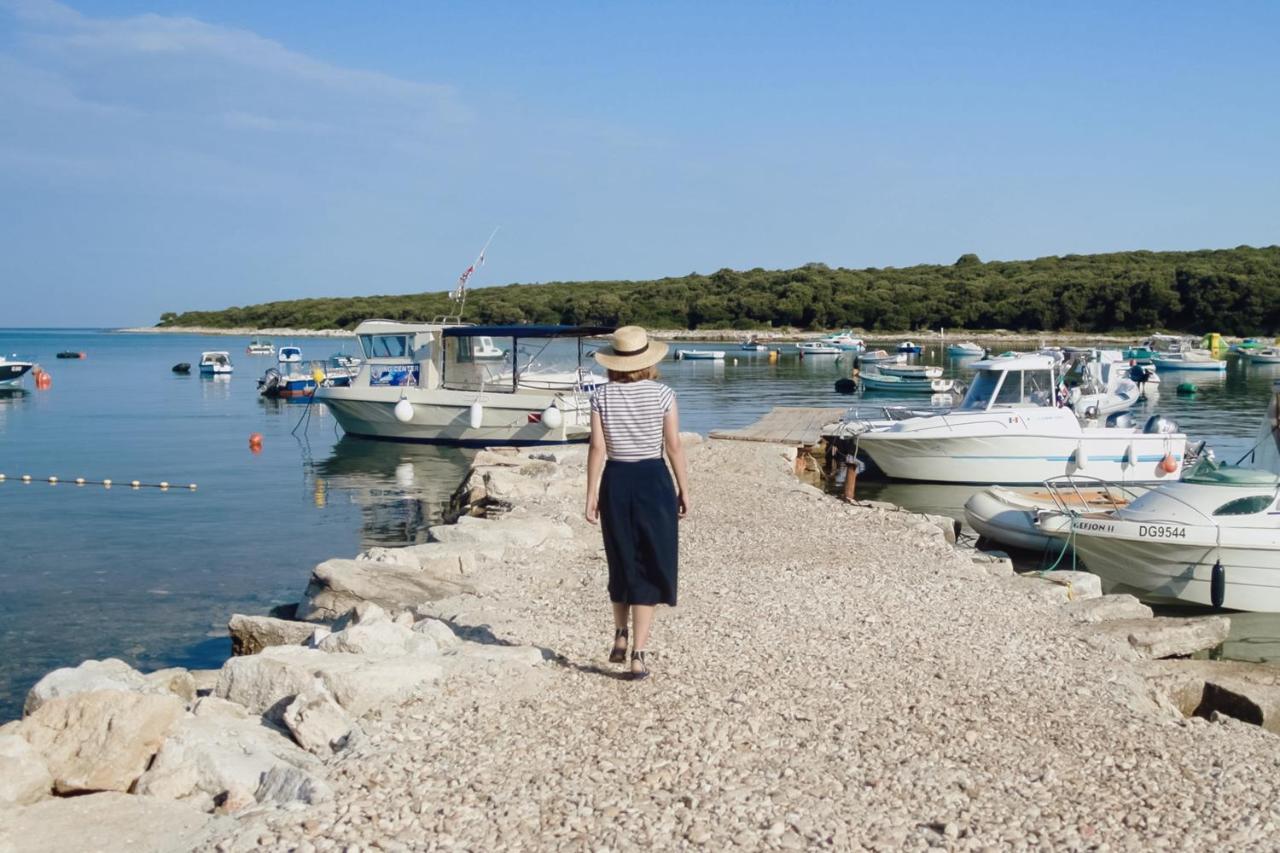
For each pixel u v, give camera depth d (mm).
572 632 7871
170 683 6770
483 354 29141
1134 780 5219
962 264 157875
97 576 13906
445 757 5238
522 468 19984
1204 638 9141
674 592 6418
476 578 10258
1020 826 4629
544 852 4258
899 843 4414
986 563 11898
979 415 22375
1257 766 5520
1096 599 10109
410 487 22938
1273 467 13805
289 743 5438
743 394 49281
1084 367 32375
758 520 13969
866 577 10133
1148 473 21812
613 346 6367
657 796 4797
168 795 4809
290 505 20484
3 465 25844
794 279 142000
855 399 46219
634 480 6289
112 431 34094
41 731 5051
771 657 7160
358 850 4215
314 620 10016
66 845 4285
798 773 5129
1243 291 106062
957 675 6953
